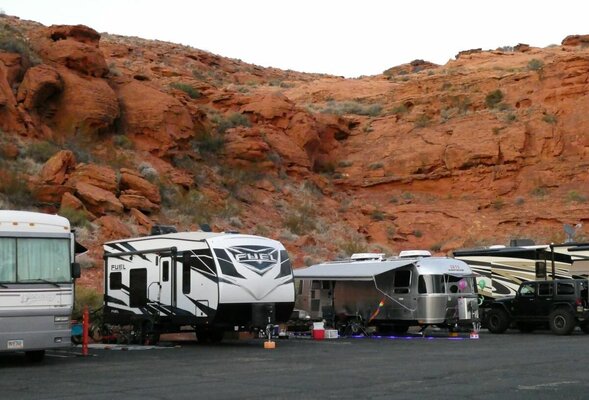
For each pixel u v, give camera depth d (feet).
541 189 156.97
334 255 126.11
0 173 106.01
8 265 51.98
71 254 55.16
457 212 154.71
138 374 46.83
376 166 171.63
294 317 86.69
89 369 50.08
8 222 52.65
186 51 280.92
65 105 128.98
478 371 47.11
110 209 109.70
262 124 166.81
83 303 78.79
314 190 158.20
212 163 146.82
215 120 159.74
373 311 84.02
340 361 54.13
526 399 35.45
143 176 123.03
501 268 103.65
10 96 121.90
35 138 121.39
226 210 129.59
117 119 135.44
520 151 162.61
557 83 174.91
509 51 261.03
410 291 81.05
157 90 142.92
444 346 68.18
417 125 182.70
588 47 242.17
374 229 148.56
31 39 141.38
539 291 87.35
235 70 284.41
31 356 55.47
